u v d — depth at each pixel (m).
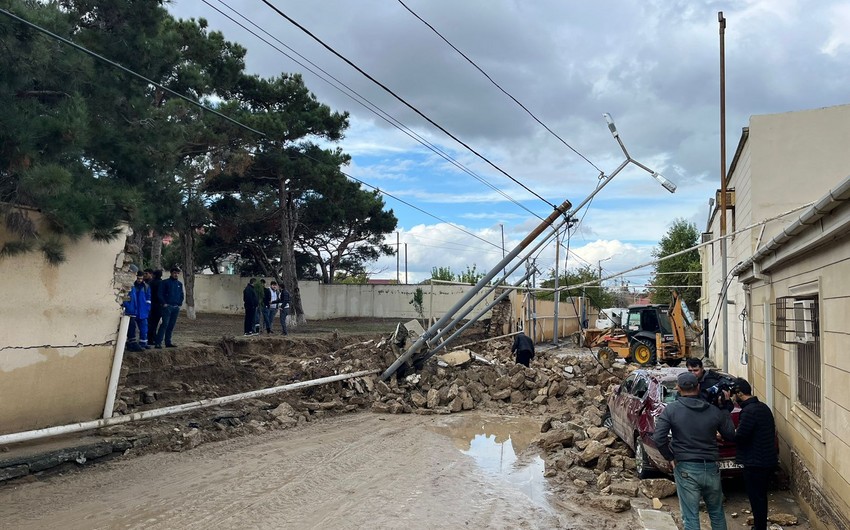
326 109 29.36
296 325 31.39
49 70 9.36
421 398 15.95
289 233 33.28
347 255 45.03
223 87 26.36
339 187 30.53
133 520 7.12
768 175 15.29
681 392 6.53
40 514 7.29
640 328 26.64
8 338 9.30
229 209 31.83
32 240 9.02
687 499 6.23
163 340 16.48
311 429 12.82
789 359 8.52
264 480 8.84
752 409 6.90
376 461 10.19
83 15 12.31
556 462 9.99
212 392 14.34
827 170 14.95
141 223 11.35
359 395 16.19
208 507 7.61
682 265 52.41
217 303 36.84
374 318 39.84
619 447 10.75
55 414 10.03
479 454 11.01
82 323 10.39
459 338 30.67
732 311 19.56
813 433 7.21
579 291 51.31
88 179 10.43
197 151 23.19
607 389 17.44
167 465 9.60
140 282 14.61
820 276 6.96
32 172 8.07
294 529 6.92
